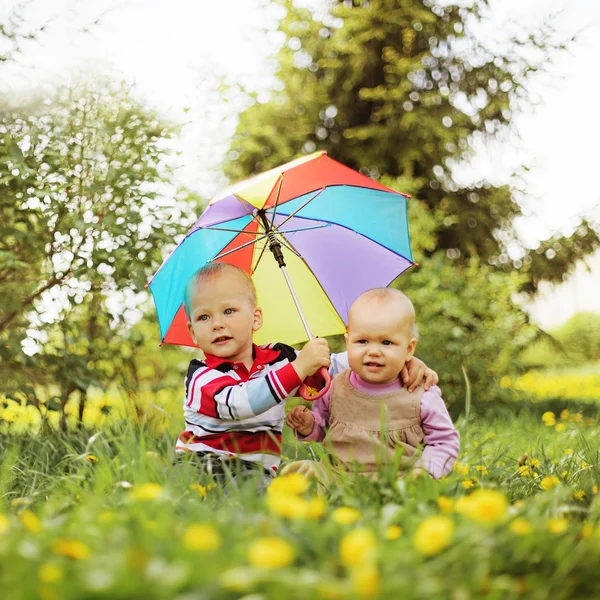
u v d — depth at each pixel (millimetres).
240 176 12562
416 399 2922
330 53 14648
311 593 1269
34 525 1720
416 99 14453
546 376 15055
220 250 3461
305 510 1640
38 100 4992
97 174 4910
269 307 3469
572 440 4730
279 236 3498
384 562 1437
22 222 4941
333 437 2961
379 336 2885
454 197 14352
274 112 13438
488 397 8469
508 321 8914
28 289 4801
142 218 5004
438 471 2760
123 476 2641
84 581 1270
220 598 1280
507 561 1593
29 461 3883
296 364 2914
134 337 5242
